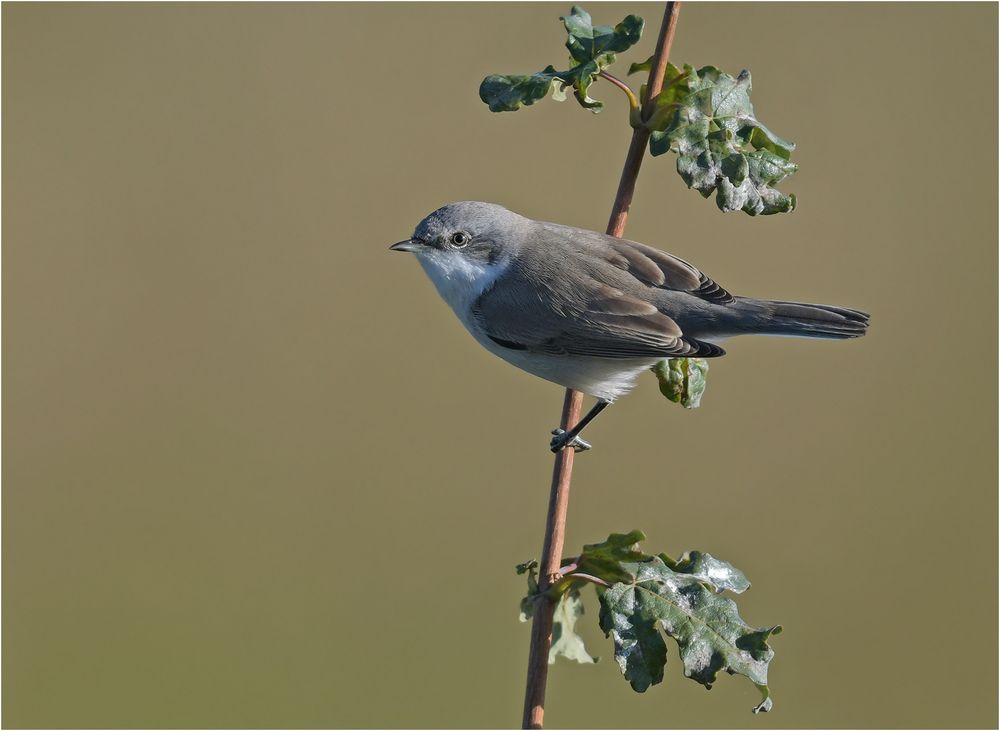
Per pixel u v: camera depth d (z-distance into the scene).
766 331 9.27
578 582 6.81
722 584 6.57
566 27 7.53
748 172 6.88
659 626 6.29
